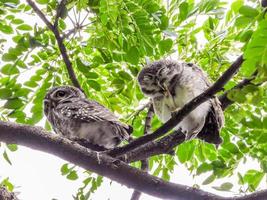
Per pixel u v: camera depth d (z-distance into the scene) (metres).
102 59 11.64
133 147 8.85
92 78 11.60
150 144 10.39
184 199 8.45
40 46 10.66
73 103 11.06
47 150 8.74
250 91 6.74
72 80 11.06
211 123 10.79
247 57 6.31
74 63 11.68
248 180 11.12
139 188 8.66
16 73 11.29
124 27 10.72
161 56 11.65
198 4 11.86
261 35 6.21
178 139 10.52
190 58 12.52
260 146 11.29
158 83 10.95
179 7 11.70
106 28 10.84
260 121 10.75
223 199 8.27
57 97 11.36
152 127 12.53
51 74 11.69
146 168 10.78
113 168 8.70
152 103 11.57
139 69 12.23
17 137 8.66
